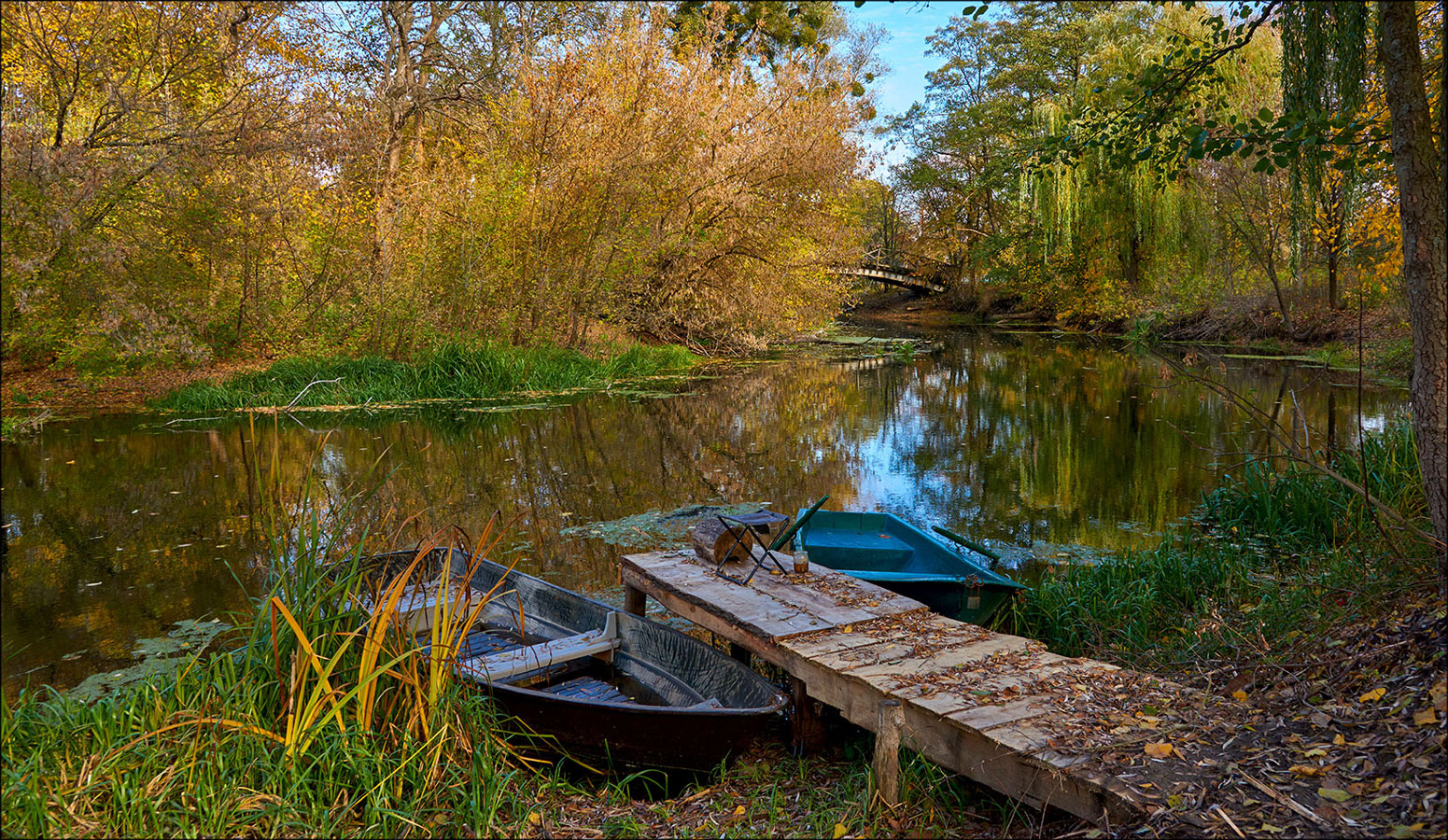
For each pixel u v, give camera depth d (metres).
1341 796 2.79
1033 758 3.15
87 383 16.41
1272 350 21.98
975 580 5.18
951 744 3.44
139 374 17.00
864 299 53.50
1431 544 4.37
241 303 18.06
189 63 14.59
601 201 19.86
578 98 19.55
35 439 12.54
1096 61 32.91
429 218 18.30
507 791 3.71
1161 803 2.88
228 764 3.45
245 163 15.74
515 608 5.70
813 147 22.16
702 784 4.05
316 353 17.98
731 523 5.34
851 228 25.89
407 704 3.81
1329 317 21.38
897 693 3.64
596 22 21.80
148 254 15.16
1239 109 18.98
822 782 3.93
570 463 11.27
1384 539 4.91
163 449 11.88
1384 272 13.87
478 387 17.27
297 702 3.68
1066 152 6.29
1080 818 3.17
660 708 3.78
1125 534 7.70
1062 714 3.47
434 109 22.11
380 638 3.70
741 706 4.07
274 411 15.25
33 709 3.92
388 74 20.14
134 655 5.28
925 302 52.34
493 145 19.55
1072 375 20.14
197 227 15.84
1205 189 23.30
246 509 8.80
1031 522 8.19
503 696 4.10
